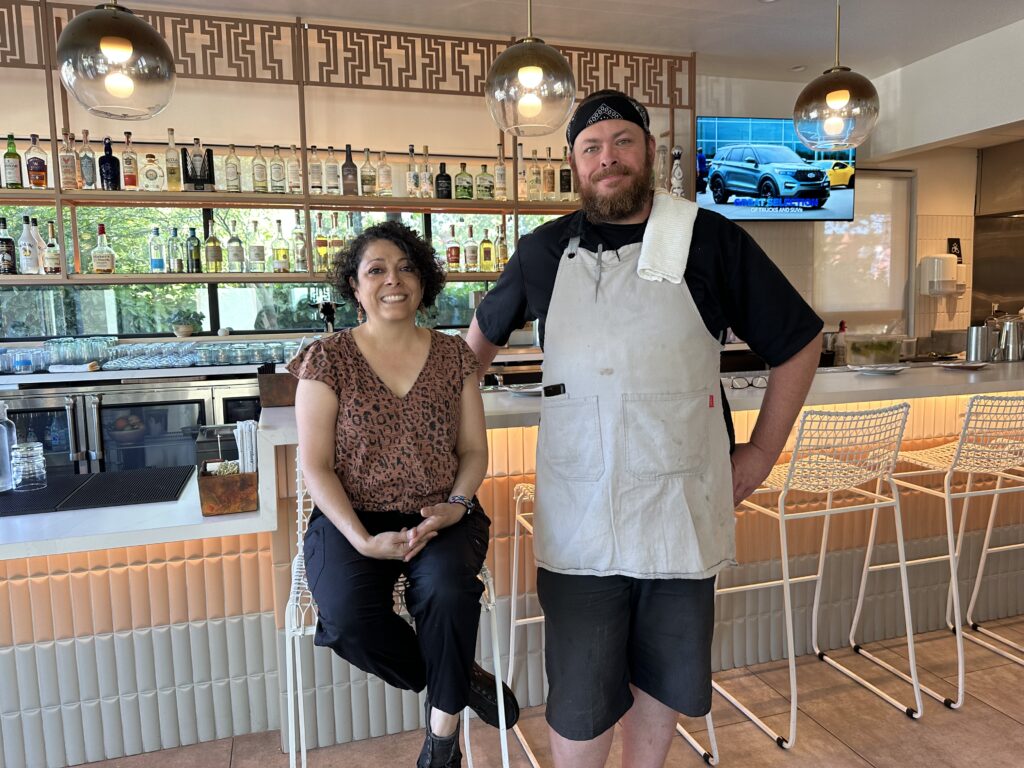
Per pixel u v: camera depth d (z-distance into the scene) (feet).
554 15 13.98
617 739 7.23
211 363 14.30
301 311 16.08
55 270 13.32
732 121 16.63
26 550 5.04
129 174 13.50
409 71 14.33
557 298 5.08
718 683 8.26
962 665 7.61
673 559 4.90
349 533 4.93
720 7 13.62
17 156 12.90
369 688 7.33
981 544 9.62
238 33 13.46
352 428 5.17
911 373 9.57
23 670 6.63
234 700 7.23
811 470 7.43
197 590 6.99
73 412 12.70
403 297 5.30
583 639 5.06
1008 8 13.78
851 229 18.72
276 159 14.32
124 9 6.65
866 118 9.70
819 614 8.92
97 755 6.87
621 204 4.87
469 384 5.62
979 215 19.65
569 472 5.03
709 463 5.01
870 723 7.44
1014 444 7.91
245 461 5.97
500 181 15.58
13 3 12.41
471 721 7.65
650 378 4.82
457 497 5.24
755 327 5.12
